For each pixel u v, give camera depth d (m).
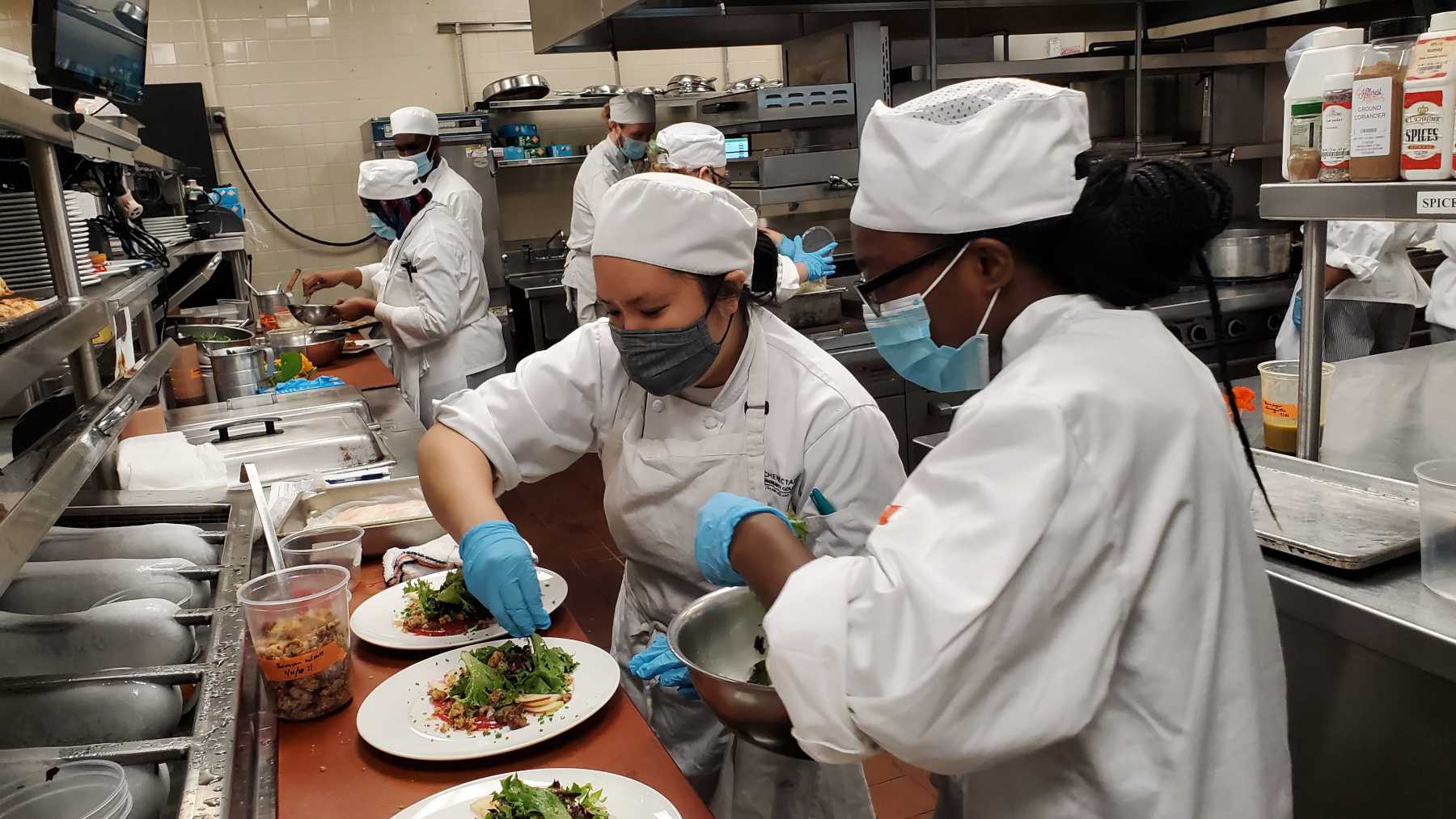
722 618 1.09
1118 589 0.70
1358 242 3.29
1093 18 3.99
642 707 1.54
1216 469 0.76
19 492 1.03
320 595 1.09
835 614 0.72
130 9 2.38
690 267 1.15
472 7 5.85
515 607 1.14
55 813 0.86
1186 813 0.74
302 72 5.67
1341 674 1.30
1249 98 4.26
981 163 0.79
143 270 2.44
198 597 1.38
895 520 0.74
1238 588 0.77
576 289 4.41
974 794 0.86
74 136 1.77
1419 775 1.22
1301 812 1.40
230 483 1.99
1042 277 0.83
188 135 5.24
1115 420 0.71
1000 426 0.71
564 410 1.42
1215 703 0.76
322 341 3.47
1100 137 4.49
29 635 1.15
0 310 1.24
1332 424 1.95
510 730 1.04
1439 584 1.20
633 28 3.65
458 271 3.63
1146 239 0.77
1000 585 0.65
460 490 1.30
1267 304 3.75
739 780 1.40
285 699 1.08
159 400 2.56
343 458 2.24
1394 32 1.34
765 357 1.33
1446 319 3.17
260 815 0.93
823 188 3.73
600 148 4.32
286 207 5.79
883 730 0.69
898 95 3.88
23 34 4.97
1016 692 0.69
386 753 1.01
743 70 6.36
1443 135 1.19
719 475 1.32
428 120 3.87
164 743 0.97
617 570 3.62
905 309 0.87
